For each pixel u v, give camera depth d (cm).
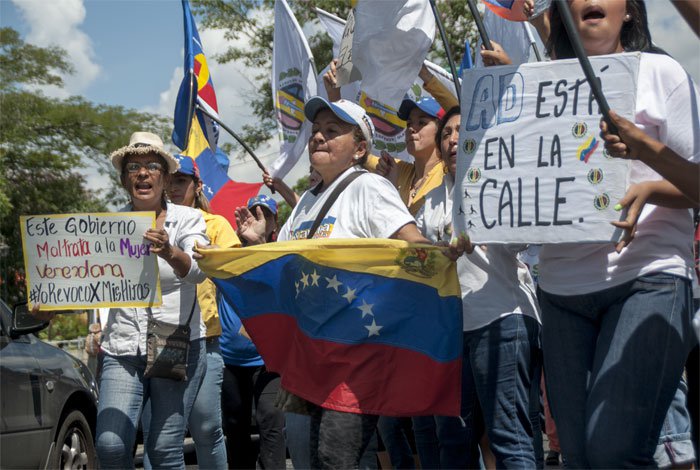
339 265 405
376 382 396
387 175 523
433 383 398
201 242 481
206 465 520
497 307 441
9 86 3350
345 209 415
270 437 578
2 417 564
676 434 389
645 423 322
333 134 421
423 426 497
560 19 379
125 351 468
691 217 346
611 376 326
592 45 360
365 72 491
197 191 596
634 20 363
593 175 346
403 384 397
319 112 425
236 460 602
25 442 588
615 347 329
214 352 522
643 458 324
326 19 739
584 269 347
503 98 368
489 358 441
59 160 3344
